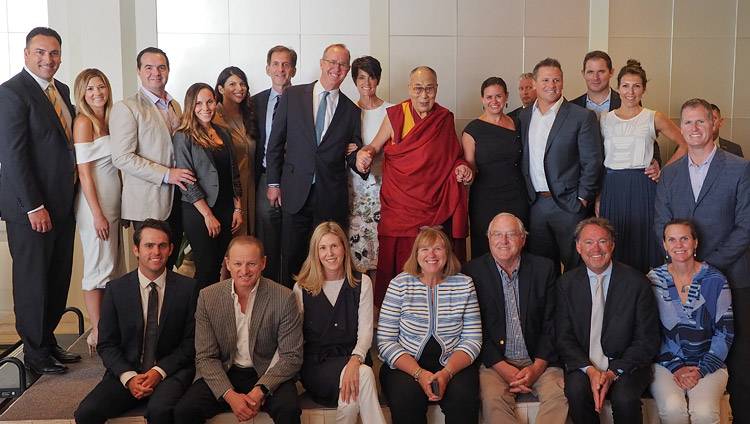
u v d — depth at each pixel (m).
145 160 3.35
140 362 2.94
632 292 2.98
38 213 3.15
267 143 3.72
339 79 3.58
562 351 3.01
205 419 2.80
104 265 3.45
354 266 3.11
